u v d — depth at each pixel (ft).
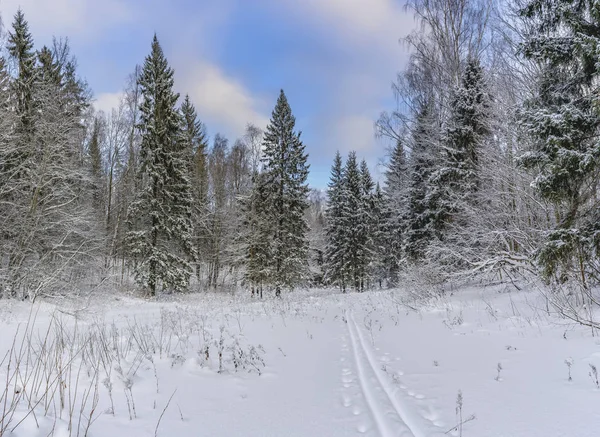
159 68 79.92
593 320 21.09
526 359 16.69
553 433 9.50
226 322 32.76
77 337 22.18
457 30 60.95
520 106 28.68
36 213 48.44
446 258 46.19
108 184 94.99
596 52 20.83
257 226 87.35
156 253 73.20
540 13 26.27
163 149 78.02
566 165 21.97
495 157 42.70
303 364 18.71
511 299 31.83
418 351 20.24
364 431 10.41
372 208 122.01
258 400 13.34
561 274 27.22
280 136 91.04
